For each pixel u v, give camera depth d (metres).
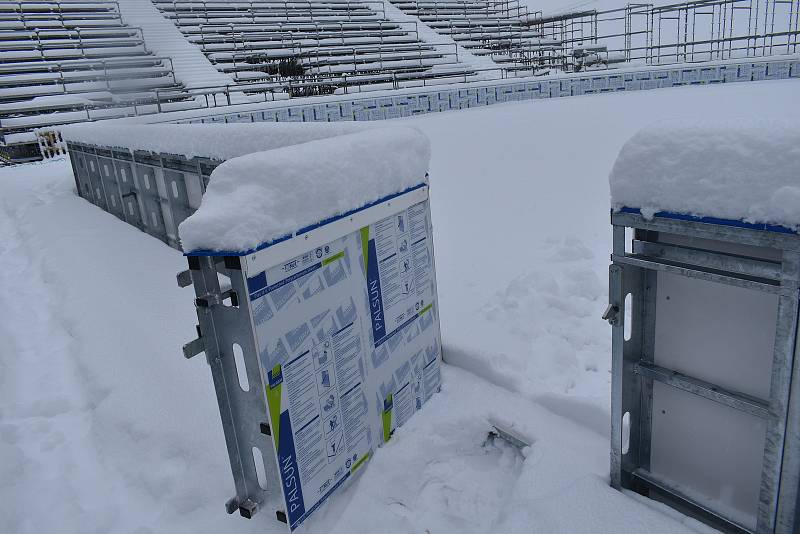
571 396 2.75
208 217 1.87
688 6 20.95
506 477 2.51
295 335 2.12
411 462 2.57
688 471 2.05
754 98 13.67
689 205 1.64
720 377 1.85
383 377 2.62
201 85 17.25
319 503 2.29
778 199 1.46
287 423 2.11
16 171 13.55
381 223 2.56
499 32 26.23
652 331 2.00
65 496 2.65
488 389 3.04
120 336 4.09
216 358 2.06
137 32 19.34
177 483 2.61
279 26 21.83
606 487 2.14
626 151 1.79
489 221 6.34
